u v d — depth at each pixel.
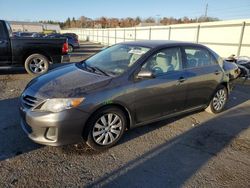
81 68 4.12
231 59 9.87
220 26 14.32
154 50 3.97
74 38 21.08
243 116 5.16
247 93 7.23
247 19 12.47
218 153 3.60
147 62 3.82
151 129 4.27
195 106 4.73
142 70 3.69
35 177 2.83
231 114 5.26
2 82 7.28
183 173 3.07
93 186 2.74
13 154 3.26
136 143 3.75
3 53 7.64
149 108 3.84
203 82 4.62
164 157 3.41
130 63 3.78
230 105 5.91
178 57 4.30
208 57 4.92
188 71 4.37
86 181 2.82
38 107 3.11
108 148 3.55
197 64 4.64
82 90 3.22
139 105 3.68
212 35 15.08
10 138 3.67
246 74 8.74
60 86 3.32
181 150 3.62
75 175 2.91
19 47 7.81
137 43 4.44
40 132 3.13
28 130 3.36
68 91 3.18
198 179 2.96
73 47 20.47
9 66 7.92
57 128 3.05
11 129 3.96
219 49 14.60
